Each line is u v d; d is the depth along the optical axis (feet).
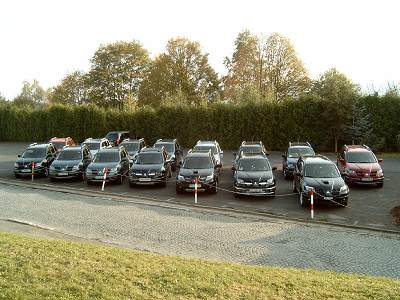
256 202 62.75
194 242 42.24
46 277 26.43
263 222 50.62
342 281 28.32
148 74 206.69
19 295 23.49
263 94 149.69
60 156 84.69
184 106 152.25
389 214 55.06
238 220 51.44
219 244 41.60
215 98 189.47
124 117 162.61
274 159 115.85
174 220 51.21
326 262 36.42
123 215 53.67
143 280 26.66
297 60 168.66
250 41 171.73
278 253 38.86
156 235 44.65
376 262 36.45
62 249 32.81
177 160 97.30
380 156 117.29
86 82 215.51
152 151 79.82
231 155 127.54
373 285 27.55
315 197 57.31
